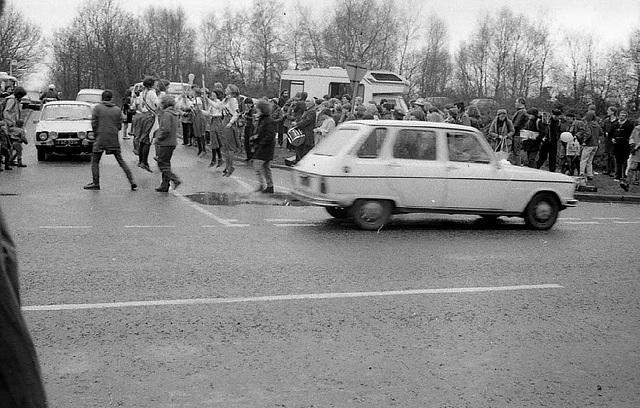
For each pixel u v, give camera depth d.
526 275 8.27
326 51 68.06
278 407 4.36
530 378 5.02
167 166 14.52
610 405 4.60
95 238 9.40
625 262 9.28
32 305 6.27
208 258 8.42
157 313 6.17
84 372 4.81
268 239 9.84
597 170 23.11
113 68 55.75
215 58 87.06
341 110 21.03
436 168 11.23
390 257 8.96
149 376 4.78
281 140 26.72
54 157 21.78
